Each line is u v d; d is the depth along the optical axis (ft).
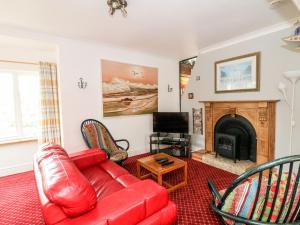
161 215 4.12
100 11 7.11
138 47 11.92
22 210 6.74
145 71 13.46
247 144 10.34
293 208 3.59
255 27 9.05
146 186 4.35
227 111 11.13
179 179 9.05
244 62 10.46
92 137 10.09
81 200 3.25
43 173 3.94
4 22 7.92
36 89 11.46
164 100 14.78
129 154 12.96
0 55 9.90
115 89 11.94
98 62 11.17
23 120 11.20
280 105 9.14
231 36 10.27
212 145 12.14
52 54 11.31
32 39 8.91
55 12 7.14
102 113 11.47
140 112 13.32
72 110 10.32
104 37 10.03
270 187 3.54
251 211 3.72
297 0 5.33
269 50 9.39
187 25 8.61
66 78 10.04
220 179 9.02
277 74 9.17
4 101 10.65
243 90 10.60
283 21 8.39
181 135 13.38
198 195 7.59
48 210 3.15
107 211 3.46
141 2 6.53
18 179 9.45
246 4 6.82
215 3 6.71
